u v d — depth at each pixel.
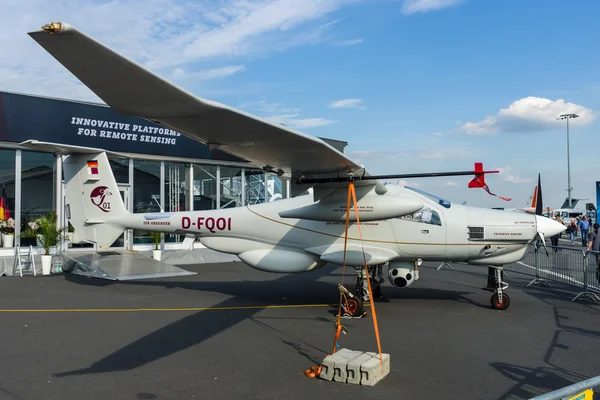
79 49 3.11
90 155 9.36
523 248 8.02
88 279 11.19
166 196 15.40
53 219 12.29
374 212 7.49
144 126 14.52
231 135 5.12
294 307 8.23
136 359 5.22
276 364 5.10
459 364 5.14
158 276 11.58
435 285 10.97
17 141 12.30
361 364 4.54
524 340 6.15
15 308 7.85
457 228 8.00
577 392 2.39
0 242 12.33
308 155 6.07
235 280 11.48
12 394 4.18
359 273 8.27
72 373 4.74
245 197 17.45
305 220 8.54
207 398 4.14
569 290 10.27
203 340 6.04
